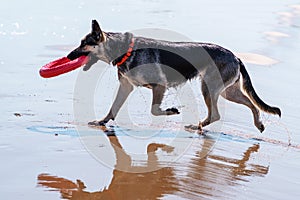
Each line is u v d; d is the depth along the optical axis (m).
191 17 18.09
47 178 6.72
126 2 20.61
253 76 11.99
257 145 8.47
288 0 22.34
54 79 11.09
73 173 6.93
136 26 16.12
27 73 11.36
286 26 17.30
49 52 13.08
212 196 6.46
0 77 10.98
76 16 17.53
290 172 7.45
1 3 18.95
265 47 14.53
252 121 9.57
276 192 6.73
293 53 14.08
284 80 11.88
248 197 6.52
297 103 10.49
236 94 9.37
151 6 19.95
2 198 6.13
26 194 6.26
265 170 7.46
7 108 9.27
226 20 17.86
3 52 12.88
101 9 18.91
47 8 18.64
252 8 20.38
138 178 6.89
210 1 21.61
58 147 7.75
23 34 14.79
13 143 7.77
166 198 6.34
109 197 6.31
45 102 9.70
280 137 8.91
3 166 7.00
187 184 6.79
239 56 13.45
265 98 10.66
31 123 8.64
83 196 6.30
